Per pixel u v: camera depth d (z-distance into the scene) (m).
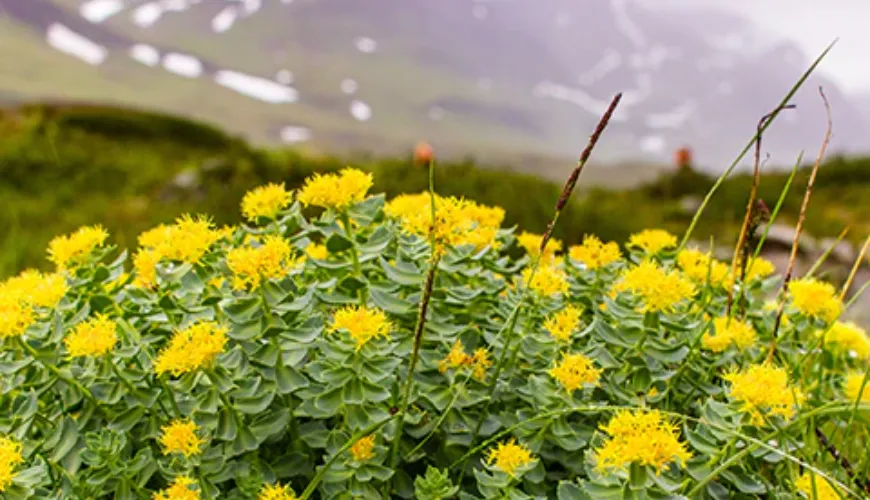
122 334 0.63
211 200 2.60
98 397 0.60
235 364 0.59
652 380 0.61
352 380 0.58
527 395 0.62
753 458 0.62
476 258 0.63
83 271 0.65
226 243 0.66
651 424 0.55
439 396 0.61
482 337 0.66
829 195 4.41
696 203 3.61
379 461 0.58
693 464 0.59
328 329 0.61
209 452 0.58
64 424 0.59
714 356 0.65
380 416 0.59
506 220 2.05
